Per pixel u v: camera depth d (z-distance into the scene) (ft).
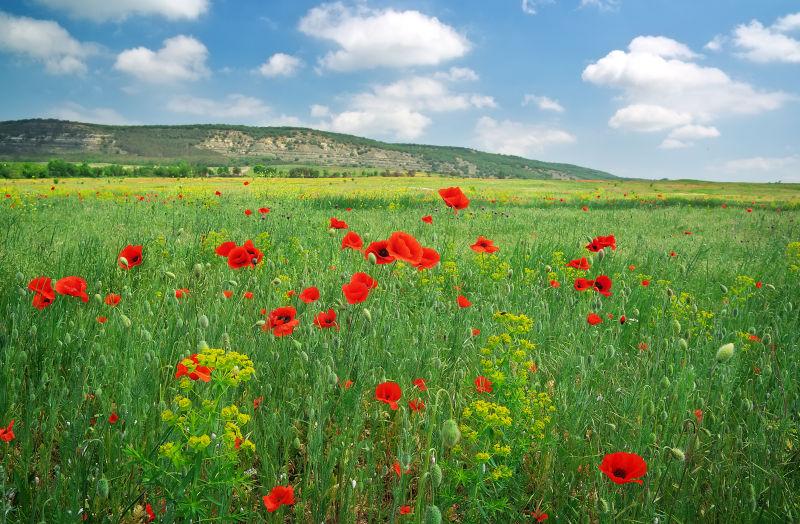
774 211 82.99
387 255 10.34
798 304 16.01
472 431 6.93
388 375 10.04
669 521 6.57
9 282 13.55
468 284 18.61
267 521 6.48
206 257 20.70
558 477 7.40
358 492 7.12
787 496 6.89
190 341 10.13
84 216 37.88
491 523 6.81
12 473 6.67
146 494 6.77
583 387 8.71
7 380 7.86
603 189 193.98
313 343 10.09
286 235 26.71
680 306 13.78
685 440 7.59
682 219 59.88
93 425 7.63
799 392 9.62
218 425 6.16
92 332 9.77
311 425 7.28
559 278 19.20
